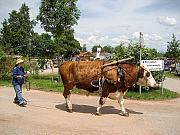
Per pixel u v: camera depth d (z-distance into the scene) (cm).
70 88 1336
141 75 1300
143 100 1739
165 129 1069
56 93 1975
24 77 1476
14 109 1366
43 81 2769
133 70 1284
